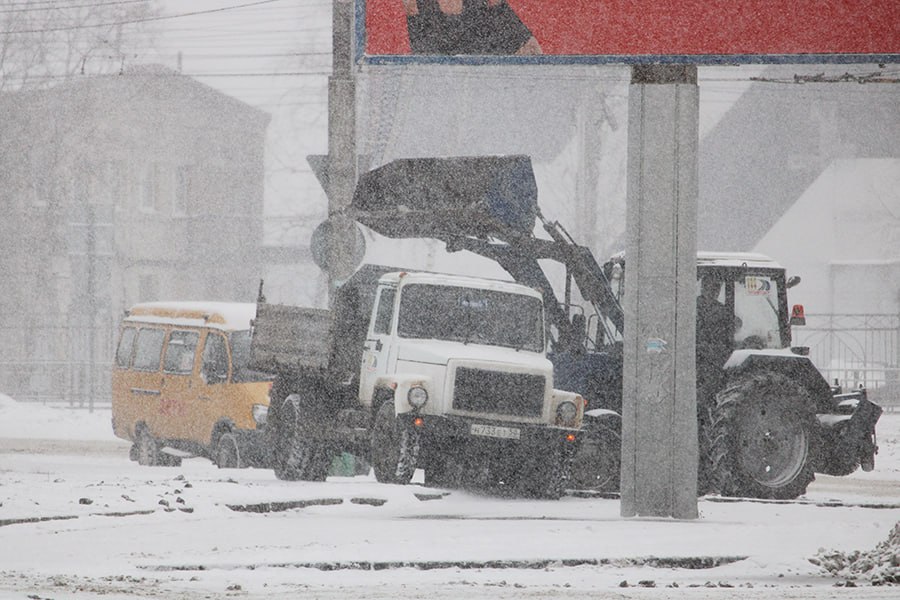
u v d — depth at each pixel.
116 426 96.88
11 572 36.72
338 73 79.25
